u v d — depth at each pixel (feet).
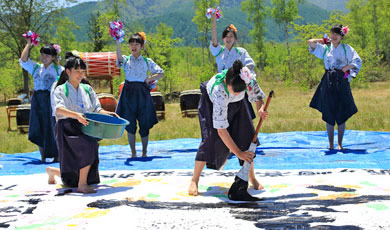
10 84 144.56
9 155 28.19
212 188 16.14
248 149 14.57
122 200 14.51
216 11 22.27
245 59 22.44
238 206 13.35
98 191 16.25
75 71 16.55
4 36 130.93
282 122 38.06
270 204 13.43
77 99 16.80
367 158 21.54
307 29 94.73
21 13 130.21
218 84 14.21
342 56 24.36
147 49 90.48
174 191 15.70
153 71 25.52
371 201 13.23
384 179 16.39
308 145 27.02
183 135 36.17
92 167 16.80
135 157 25.53
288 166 20.42
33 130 25.12
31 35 24.91
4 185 17.88
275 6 145.18
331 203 13.20
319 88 25.22
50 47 24.89
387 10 164.66
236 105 14.80
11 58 135.54
